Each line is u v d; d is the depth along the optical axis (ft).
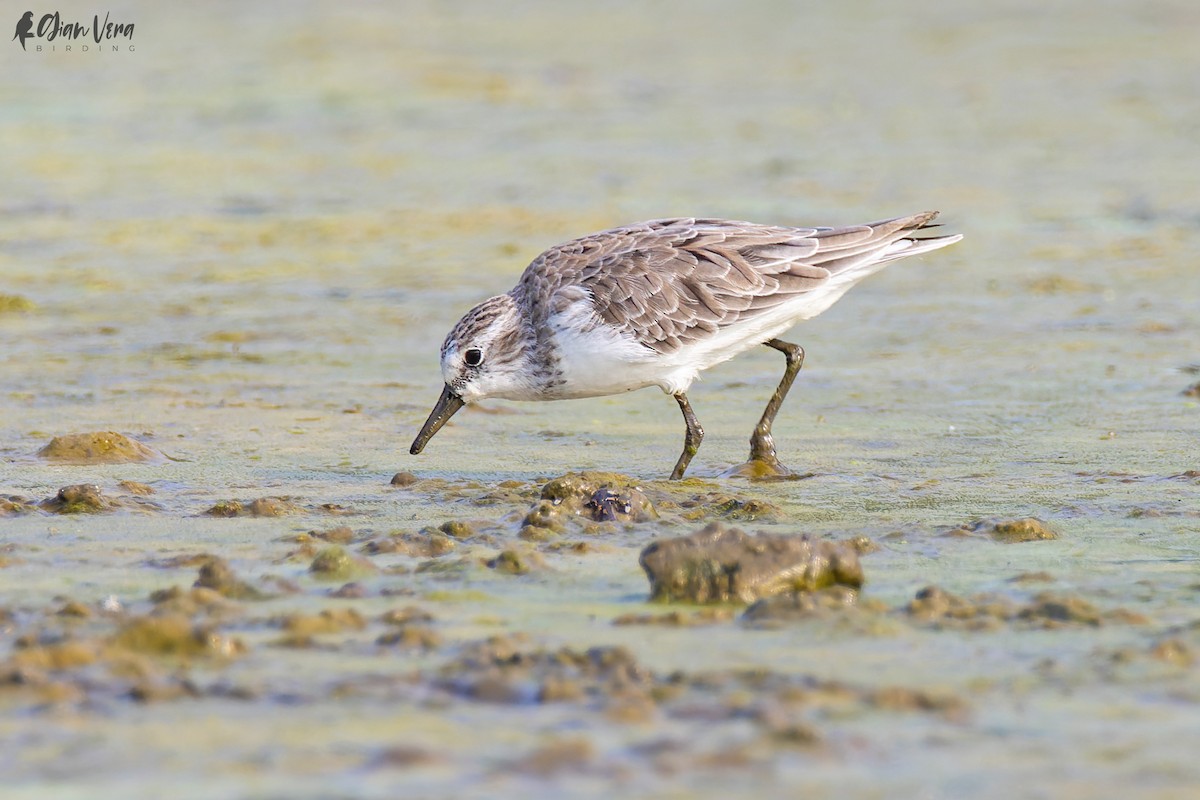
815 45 136.56
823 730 21.01
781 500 36.96
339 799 18.72
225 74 124.16
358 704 21.90
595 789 19.06
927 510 35.65
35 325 61.67
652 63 129.70
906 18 147.95
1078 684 22.85
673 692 22.36
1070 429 45.39
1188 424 45.70
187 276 71.05
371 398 50.44
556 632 25.49
